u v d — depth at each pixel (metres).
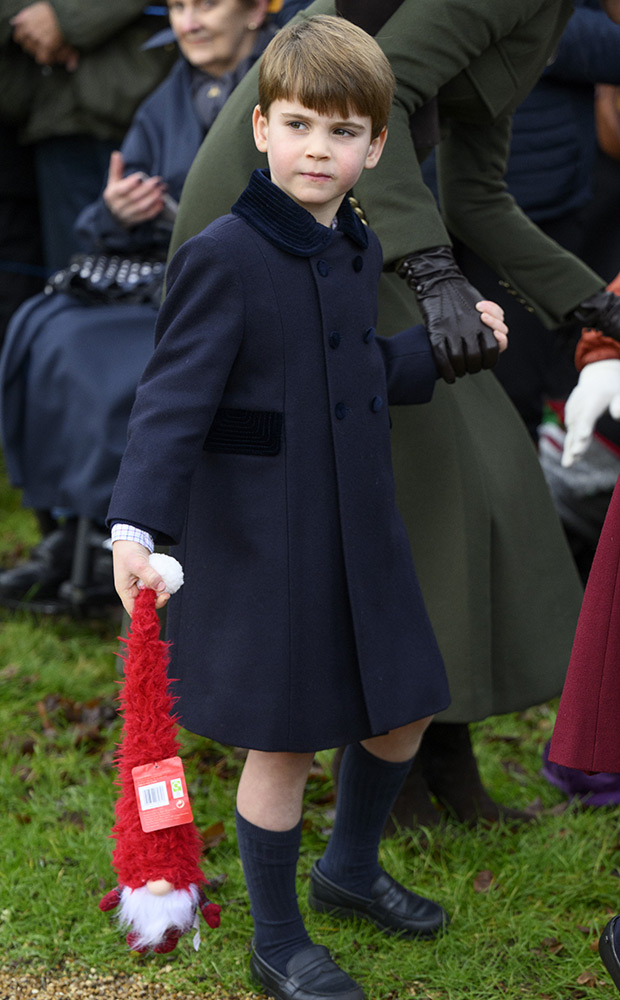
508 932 8.23
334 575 6.95
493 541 8.77
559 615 9.11
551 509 9.35
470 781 9.77
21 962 7.88
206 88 13.13
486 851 9.26
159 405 6.56
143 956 7.93
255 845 7.34
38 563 14.72
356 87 6.49
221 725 6.88
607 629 6.46
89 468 12.84
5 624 14.55
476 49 8.01
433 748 9.77
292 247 6.76
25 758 10.98
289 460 6.82
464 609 8.48
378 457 7.18
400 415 8.54
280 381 6.80
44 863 9.00
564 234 13.98
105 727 11.90
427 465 8.53
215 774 10.60
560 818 9.76
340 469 6.92
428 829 9.47
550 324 9.38
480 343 7.51
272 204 6.76
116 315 13.44
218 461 6.94
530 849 9.27
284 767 7.22
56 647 13.80
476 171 9.23
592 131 13.70
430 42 7.80
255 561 6.84
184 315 6.66
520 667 8.87
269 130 6.75
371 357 7.18
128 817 6.29
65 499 13.12
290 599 6.82
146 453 6.47
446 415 8.62
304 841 9.55
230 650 6.88
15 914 8.37
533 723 12.12
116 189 13.20
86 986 7.66
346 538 6.93
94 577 14.12
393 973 7.82
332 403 6.89
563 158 13.29
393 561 7.26
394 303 8.61
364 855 8.19
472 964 7.90
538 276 9.26
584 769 6.48
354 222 7.16
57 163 17.66
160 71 16.86
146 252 13.80
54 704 12.29
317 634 6.89
